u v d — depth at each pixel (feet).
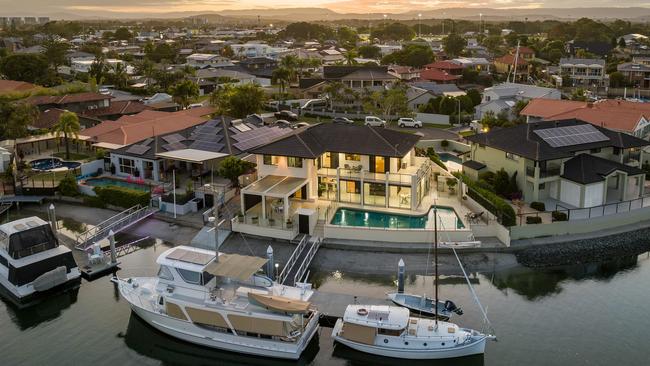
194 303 131.75
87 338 136.36
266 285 140.15
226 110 341.62
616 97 469.57
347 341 126.93
